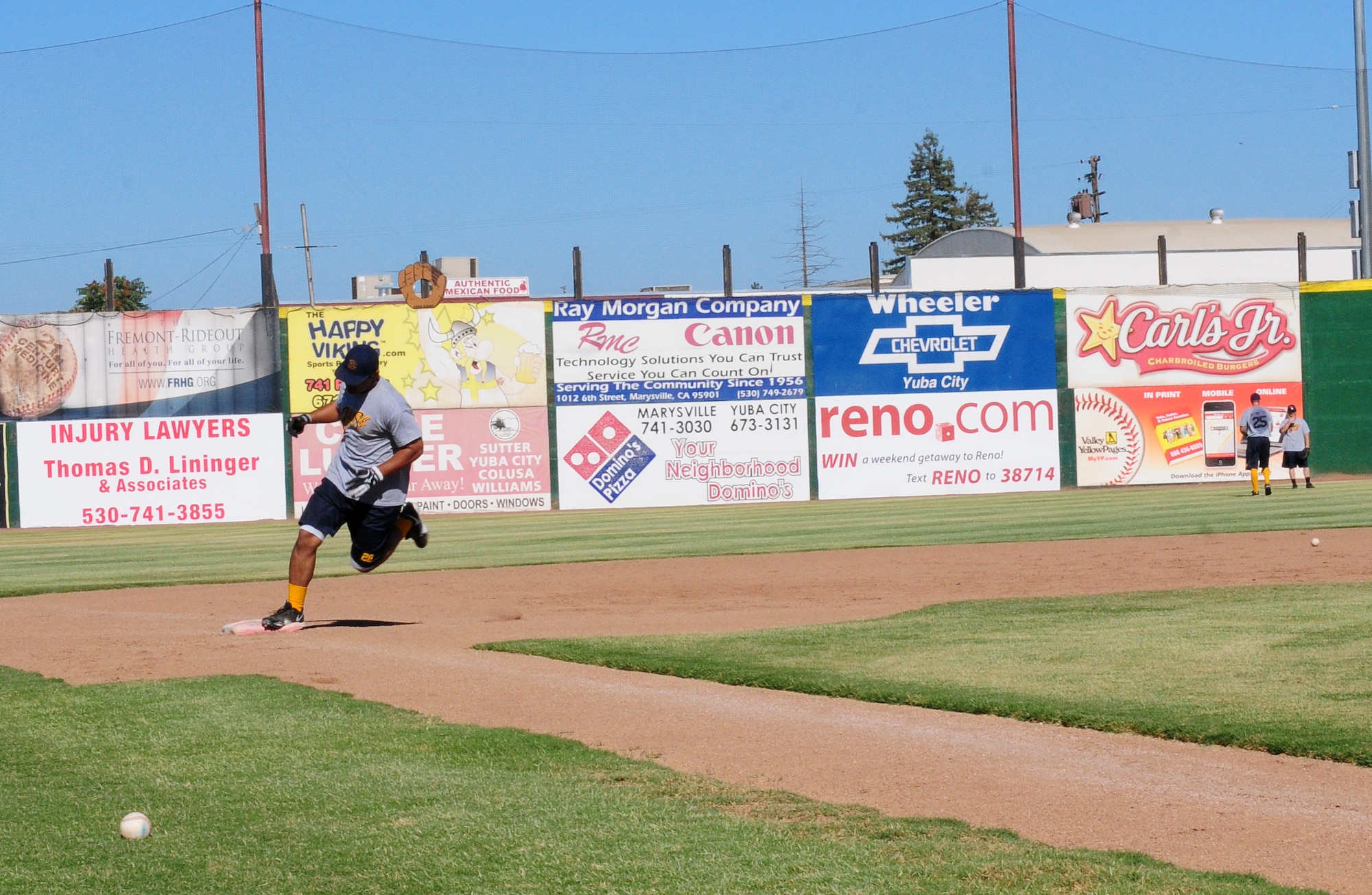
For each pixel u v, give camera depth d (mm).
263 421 39156
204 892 5836
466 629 14250
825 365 40812
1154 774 7645
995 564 20578
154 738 8891
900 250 145750
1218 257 63625
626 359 40250
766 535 27766
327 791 7457
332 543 28938
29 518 38312
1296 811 6852
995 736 8656
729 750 8406
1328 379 42219
